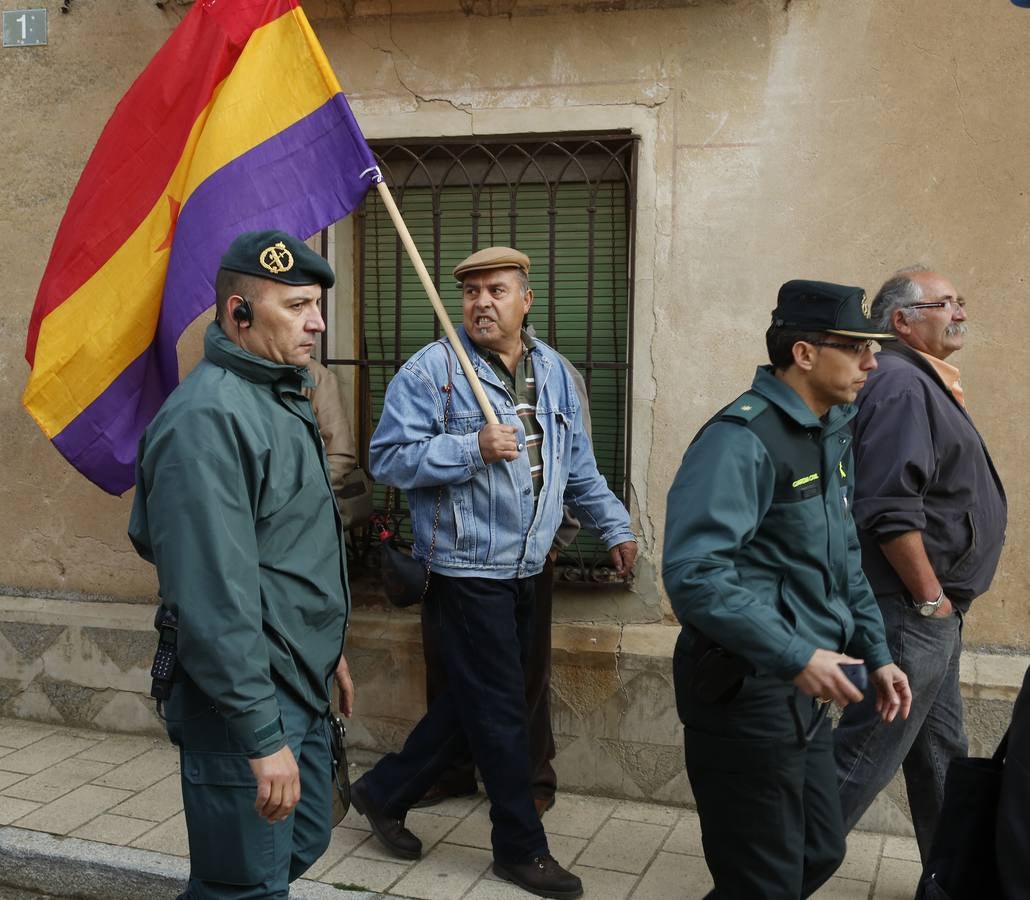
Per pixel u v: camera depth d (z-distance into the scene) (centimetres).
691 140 385
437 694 378
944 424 304
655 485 397
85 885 342
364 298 437
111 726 452
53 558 459
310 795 254
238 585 225
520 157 412
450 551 334
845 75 371
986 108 360
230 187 325
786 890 244
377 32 409
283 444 243
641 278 392
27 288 452
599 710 399
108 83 437
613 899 328
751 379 385
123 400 340
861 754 308
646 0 383
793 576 245
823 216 376
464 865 347
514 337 346
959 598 313
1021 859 216
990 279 363
